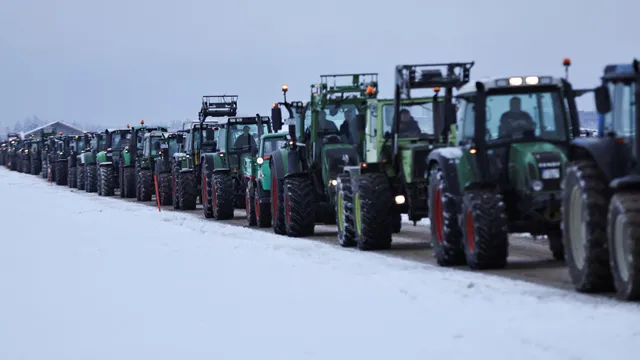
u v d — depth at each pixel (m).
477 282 28.14
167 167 88.62
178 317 24.02
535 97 33.22
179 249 43.06
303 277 30.84
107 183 108.62
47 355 20.28
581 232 26.19
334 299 25.52
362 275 31.00
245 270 33.66
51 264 38.88
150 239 49.38
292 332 21.00
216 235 50.91
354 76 49.72
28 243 49.50
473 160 33.47
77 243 48.41
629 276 23.27
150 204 90.38
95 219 67.25
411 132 42.12
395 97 40.38
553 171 31.58
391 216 41.78
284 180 52.81
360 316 22.53
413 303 24.09
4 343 21.88
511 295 24.88
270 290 28.02
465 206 32.91
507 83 32.84
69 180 131.75
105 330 22.83
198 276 32.53
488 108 33.25
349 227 43.59
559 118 33.12
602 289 25.77
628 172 24.64
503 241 31.80
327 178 49.59
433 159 36.00
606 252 25.03
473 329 19.89
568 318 20.75
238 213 77.50
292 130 52.50
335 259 37.19
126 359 19.27
